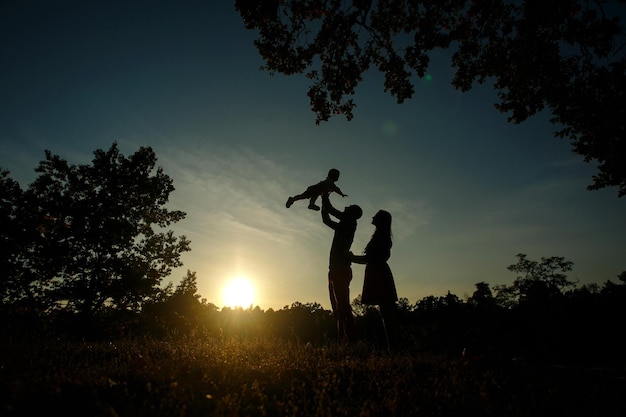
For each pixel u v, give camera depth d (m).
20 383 3.92
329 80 11.27
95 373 4.77
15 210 23.73
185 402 3.86
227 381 4.78
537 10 8.21
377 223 7.82
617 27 7.73
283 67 11.13
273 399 4.27
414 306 68.94
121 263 24.91
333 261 8.34
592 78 9.23
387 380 4.96
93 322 20.75
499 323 27.62
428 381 5.02
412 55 10.67
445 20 10.55
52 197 24.91
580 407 3.89
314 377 5.25
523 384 4.75
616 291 45.69
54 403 3.56
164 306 23.36
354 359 6.38
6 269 22.17
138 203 27.31
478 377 5.07
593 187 12.76
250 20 10.54
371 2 10.20
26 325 9.84
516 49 9.71
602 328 31.91
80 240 24.45
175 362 5.58
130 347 7.17
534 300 34.50
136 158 26.58
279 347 7.38
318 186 8.65
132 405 3.67
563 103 9.74
